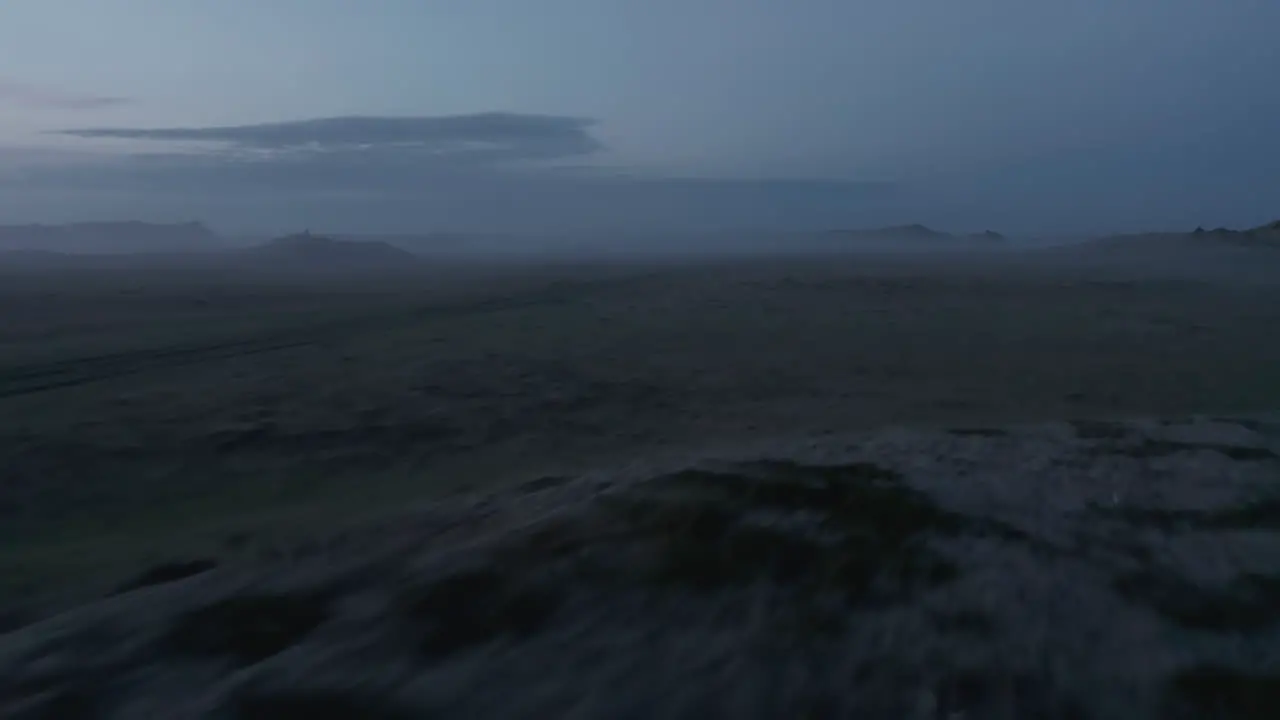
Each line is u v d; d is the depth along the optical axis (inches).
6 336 1478.8
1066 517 368.8
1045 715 212.1
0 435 767.7
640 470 458.6
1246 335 1606.8
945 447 514.3
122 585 411.5
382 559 345.7
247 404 924.6
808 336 1545.3
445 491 613.9
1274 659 241.3
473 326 1674.5
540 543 335.0
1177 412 892.6
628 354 1302.9
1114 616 267.4
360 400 949.2
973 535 339.0
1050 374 1167.6
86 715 241.6
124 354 1269.7
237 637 284.2
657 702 225.0
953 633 254.2
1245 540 345.1
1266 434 580.1
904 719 212.8
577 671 242.8
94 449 742.5
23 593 410.6
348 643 268.4
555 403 957.2
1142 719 210.7
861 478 415.8
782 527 339.3
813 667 237.9
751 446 610.2
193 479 693.3
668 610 274.8
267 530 500.7
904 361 1269.7
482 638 266.7
